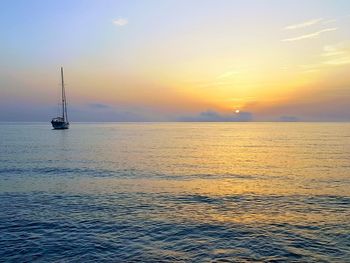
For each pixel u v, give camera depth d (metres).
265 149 83.44
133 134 167.88
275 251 19.28
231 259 18.30
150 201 30.44
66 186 36.97
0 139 118.38
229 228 23.11
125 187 36.56
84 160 59.75
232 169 50.06
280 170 48.84
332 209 27.62
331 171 47.25
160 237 21.48
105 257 18.55
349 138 128.38
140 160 60.41
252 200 30.95
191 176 43.84
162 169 49.75
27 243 20.36
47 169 49.06
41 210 27.25
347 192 33.78
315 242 20.52
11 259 18.22
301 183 38.75
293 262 17.89
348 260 18.03
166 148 86.38
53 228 22.97
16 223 23.91
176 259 18.30
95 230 22.66
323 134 164.50
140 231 22.52
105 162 57.28
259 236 21.62
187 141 116.31
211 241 20.86
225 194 33.38
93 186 37.00
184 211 27.28
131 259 18.30
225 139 129.12
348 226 23.31
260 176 43.84
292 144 99.50
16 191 34.34
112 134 164.50
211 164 55.59
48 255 18.75
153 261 18.03
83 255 18.78
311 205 28.97
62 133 165.75
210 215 26.14
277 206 28.80
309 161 58.38
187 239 21.17
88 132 186.38
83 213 26.44
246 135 162.50
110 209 27.67
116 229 22.86
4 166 51.75
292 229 22.84
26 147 85.31
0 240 20.78
